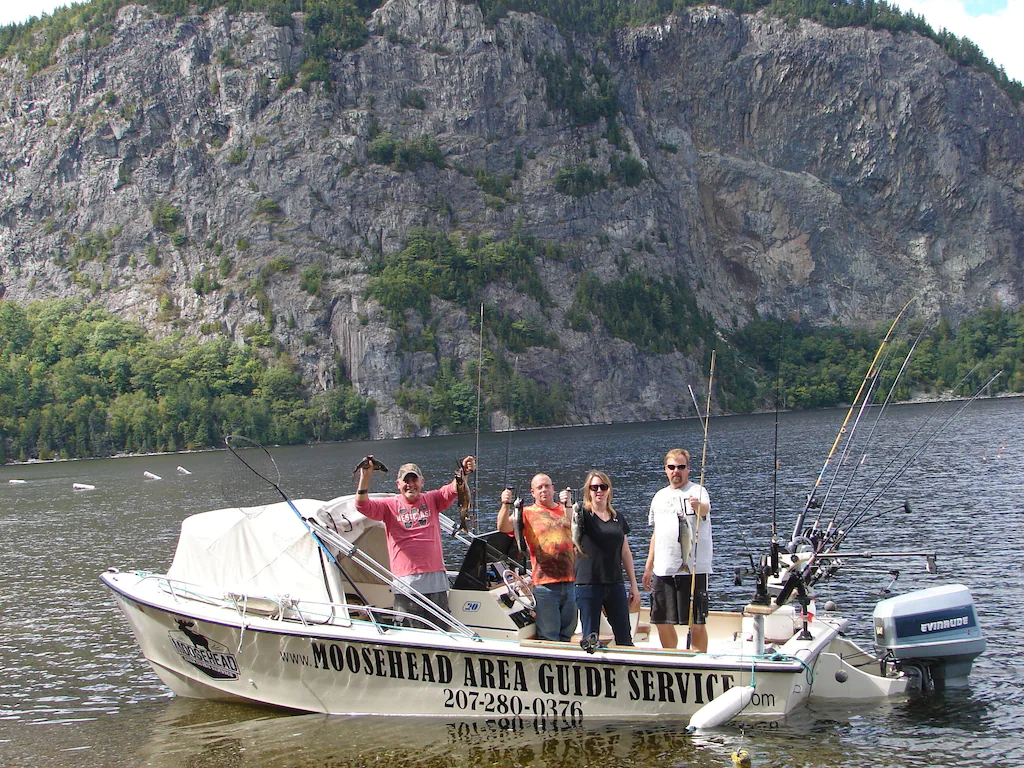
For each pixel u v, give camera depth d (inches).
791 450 2410.2
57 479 3243.1
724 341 7795.3
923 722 419.5
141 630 514.0
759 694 418.0
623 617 438.6
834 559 500.1
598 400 6771.7
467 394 6023.6
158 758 421.7
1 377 5762.8
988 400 5310.0
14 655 641.0
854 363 7623.0
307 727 446.6
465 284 6865.2
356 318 6397.6
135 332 6550.2
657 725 421.4
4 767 428.5
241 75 7687.0
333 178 7327.8
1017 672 490.3
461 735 422.3
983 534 944.3
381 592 502.0
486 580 486.9
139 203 7396.7
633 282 7568.9
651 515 452.1
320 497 1861.5
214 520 504.1
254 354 6422.2
